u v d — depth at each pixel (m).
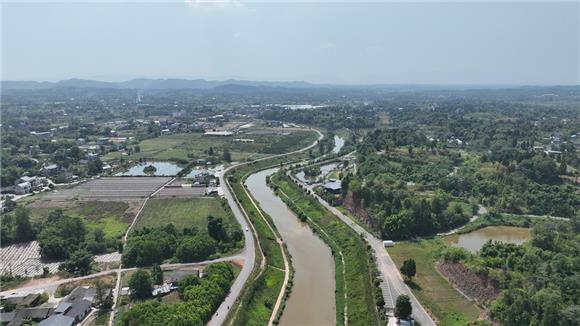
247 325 111.06
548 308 100.50
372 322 110.56
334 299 130.75
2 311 122.25
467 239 170.00
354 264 148.25
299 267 153.25
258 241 168.62
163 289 130.25
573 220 169.00
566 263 125.50
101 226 189.38
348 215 198.75
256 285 130.25
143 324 103.56
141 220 195.62
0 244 172.38
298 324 116.75
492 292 119.69
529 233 176.12
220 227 168.25
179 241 161.12
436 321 112.06
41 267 152.12
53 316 114.44
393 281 134.12
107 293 127.56
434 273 139.62
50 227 174.75
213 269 135.25
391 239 170.50
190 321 104.88
